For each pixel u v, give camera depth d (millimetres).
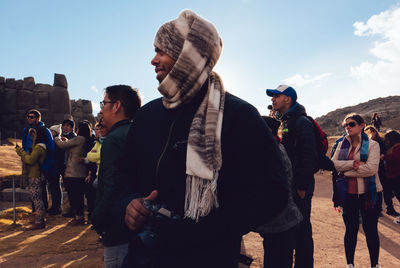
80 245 4703
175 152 1094
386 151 5934
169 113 1185
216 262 1005
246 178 1021
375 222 3434
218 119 1041
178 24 1145
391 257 4129
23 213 6691
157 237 980
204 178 982
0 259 4117
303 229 2730
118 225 1184
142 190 1206
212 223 954
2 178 8602
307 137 2695
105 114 2223
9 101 22703
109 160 1739
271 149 1040
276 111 3178
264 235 2391
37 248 4562
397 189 5758
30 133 5828
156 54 1223
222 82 1157
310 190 2805
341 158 3547
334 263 3887
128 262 1059
